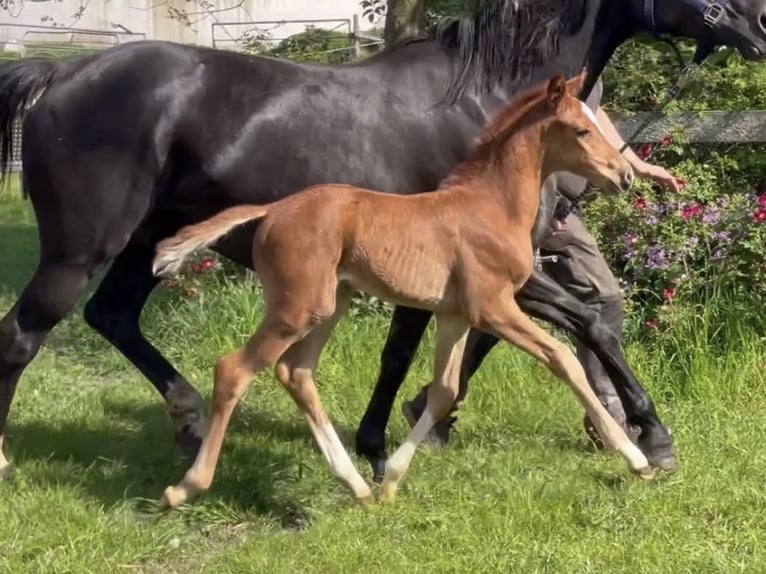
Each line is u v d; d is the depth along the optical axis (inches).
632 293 217.2
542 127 139.1
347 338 215.5
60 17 852.6
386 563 129.9
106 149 146.8
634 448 148.4
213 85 149.6
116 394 204.1
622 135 237.9
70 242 148.9
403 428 185.3
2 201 442.3
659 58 255.8
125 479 157.9
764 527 139.6
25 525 140.5
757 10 158.4
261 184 149.6
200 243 134.0
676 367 204.1
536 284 153.9
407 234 135.6
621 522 140.5
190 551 137.7
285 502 150.7
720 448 168.7
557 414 188.4
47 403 196.5
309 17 867.4
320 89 151.9
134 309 171.5
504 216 138.8
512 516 142.1
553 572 127.0
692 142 237.0
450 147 154.4
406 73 155.3
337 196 135.3
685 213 219.6
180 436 169.5
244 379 137.4
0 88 154.9
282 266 133.8
